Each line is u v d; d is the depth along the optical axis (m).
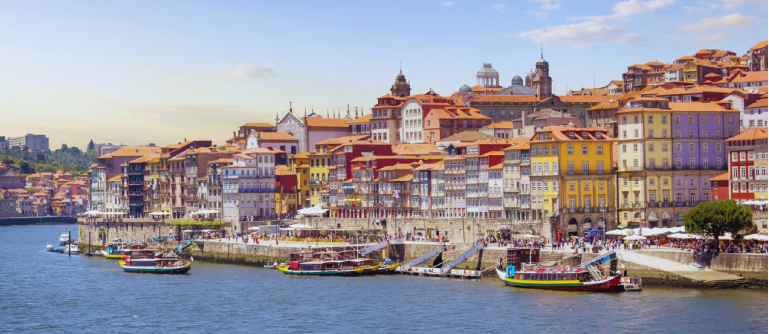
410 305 197.75
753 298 190.38
